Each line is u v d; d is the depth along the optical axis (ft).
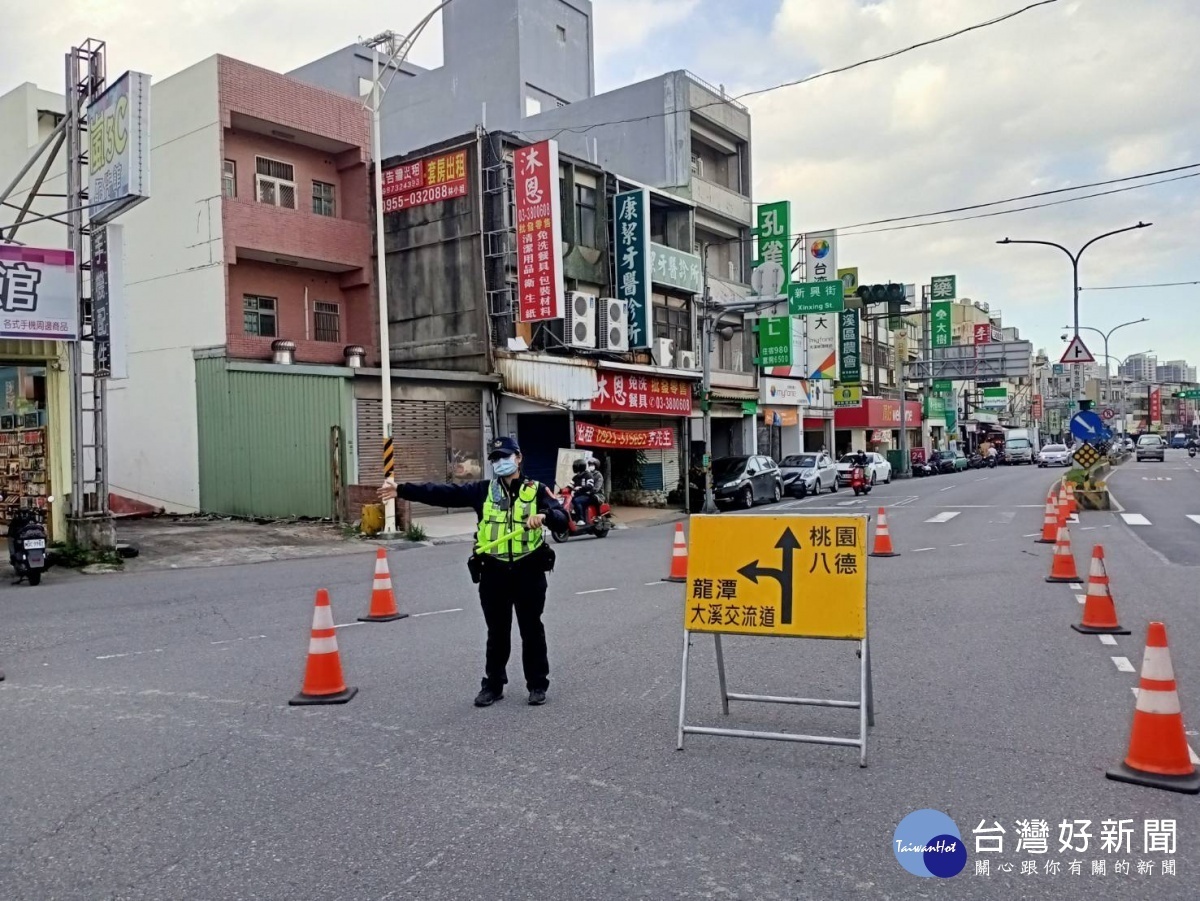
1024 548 51.49
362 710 20.79
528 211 78.43
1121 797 15.46
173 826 14.51
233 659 25.93
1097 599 28.86
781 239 120.67
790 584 18.15
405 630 29.84
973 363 185.88
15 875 12.92
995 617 31.30
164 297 76.54
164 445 76.95
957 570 42.78
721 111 118.11
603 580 41.01
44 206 83.51
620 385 88.53
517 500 21.06
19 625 31.27
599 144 115.14
